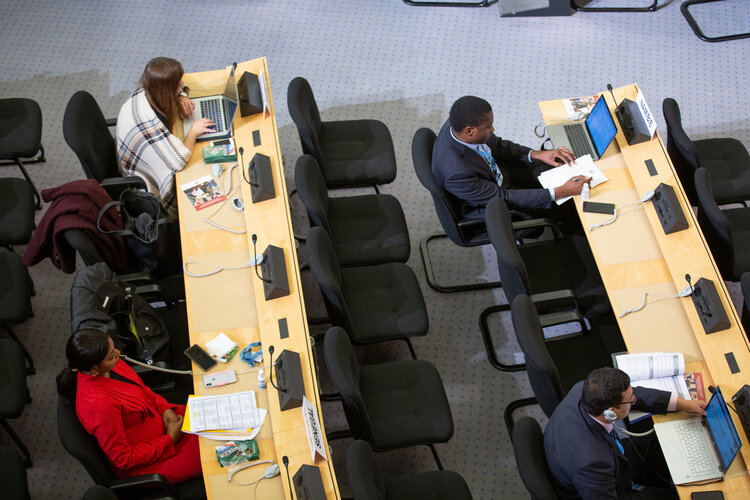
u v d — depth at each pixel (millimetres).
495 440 4281
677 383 3557
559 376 3826
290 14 6148
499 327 4707
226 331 3756
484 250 5023
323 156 4684
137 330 3775
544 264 4320
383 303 4184
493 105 5625
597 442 3203
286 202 4102
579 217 4473
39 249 3980
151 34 5992
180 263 4262
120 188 4316
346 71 5816
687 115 5547
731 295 4785
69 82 5691
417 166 4289
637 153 4344
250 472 3338
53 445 4199
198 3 6191
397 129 5539
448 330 4699
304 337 3662
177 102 4387
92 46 5906
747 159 4680
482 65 5848
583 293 4195
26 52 5859
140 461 3459
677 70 5789
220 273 3928
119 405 3465
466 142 4152
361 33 6047
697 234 3996
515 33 6039
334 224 4516
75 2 6188
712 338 3678
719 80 5730
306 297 4809
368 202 4594
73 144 4133
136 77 5727
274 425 3424
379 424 3779
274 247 3859
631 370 3592
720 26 6027
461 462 4207
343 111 5609
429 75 5797
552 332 4684
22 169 4863
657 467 3721
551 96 5668
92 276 3748
